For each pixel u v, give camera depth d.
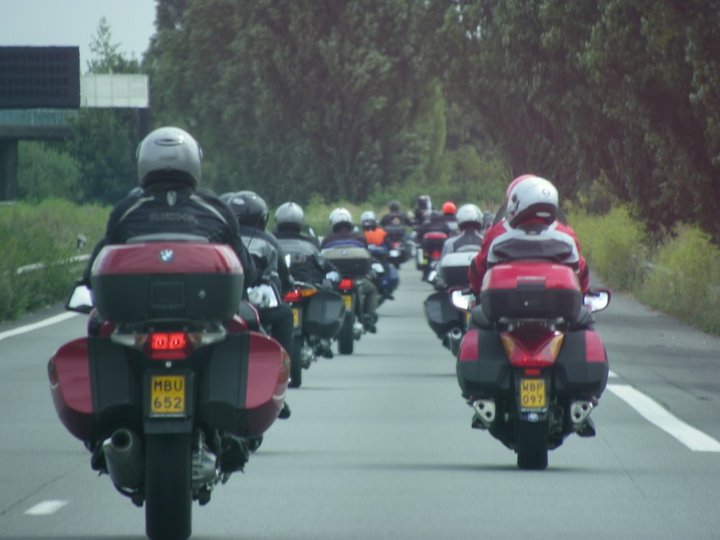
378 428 51.09
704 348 83.75
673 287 111.62
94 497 37.25
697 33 90.94
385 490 38.47
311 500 37.00
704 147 99.06
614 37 98.50
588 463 43.22
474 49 196.38
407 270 190.75
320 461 43.47
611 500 37.06
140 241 30.75
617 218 158.62
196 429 30.98
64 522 34.00
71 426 30.83
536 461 41.28
